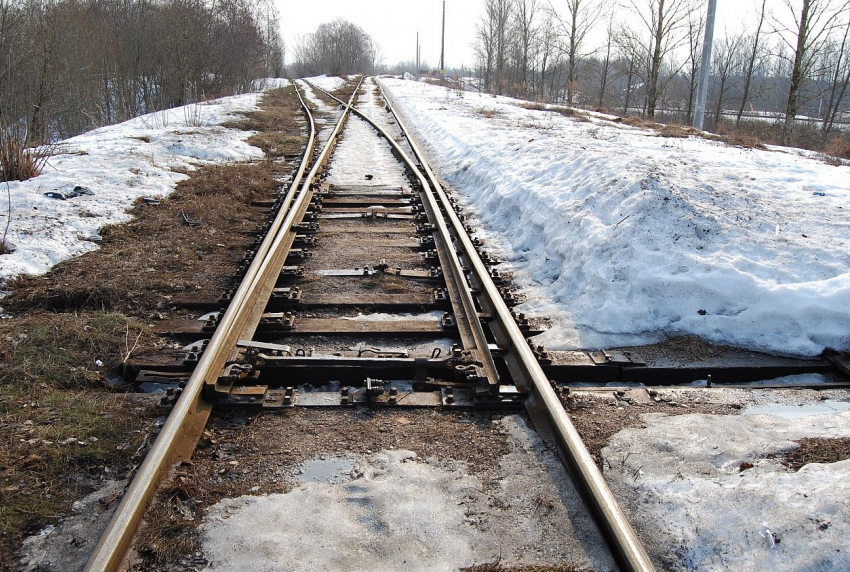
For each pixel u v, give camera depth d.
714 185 6.63
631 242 5.23
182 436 2.98
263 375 3.79
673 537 2.43
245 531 2.41
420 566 2.26
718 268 4.80
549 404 3.15
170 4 25.50
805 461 2.88
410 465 2.90
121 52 23.30
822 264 4.81
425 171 10.28
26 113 10.29
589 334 4.52
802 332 4.40
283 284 5.35
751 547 2.30
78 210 6.96
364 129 17.25
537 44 42.25
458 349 3.84
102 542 2.16
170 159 10.66
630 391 3.73
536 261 6.23
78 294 4.76
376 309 4.91
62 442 2.96
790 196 6.69
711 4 18.42
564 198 6.90
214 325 4.35
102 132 13.12
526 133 12.80
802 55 20.92
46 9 15.10
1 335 3.96
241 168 10.37
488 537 2.42
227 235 6.82
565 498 2.64
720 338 4.47
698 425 3.25
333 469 2.88
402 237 6.92
